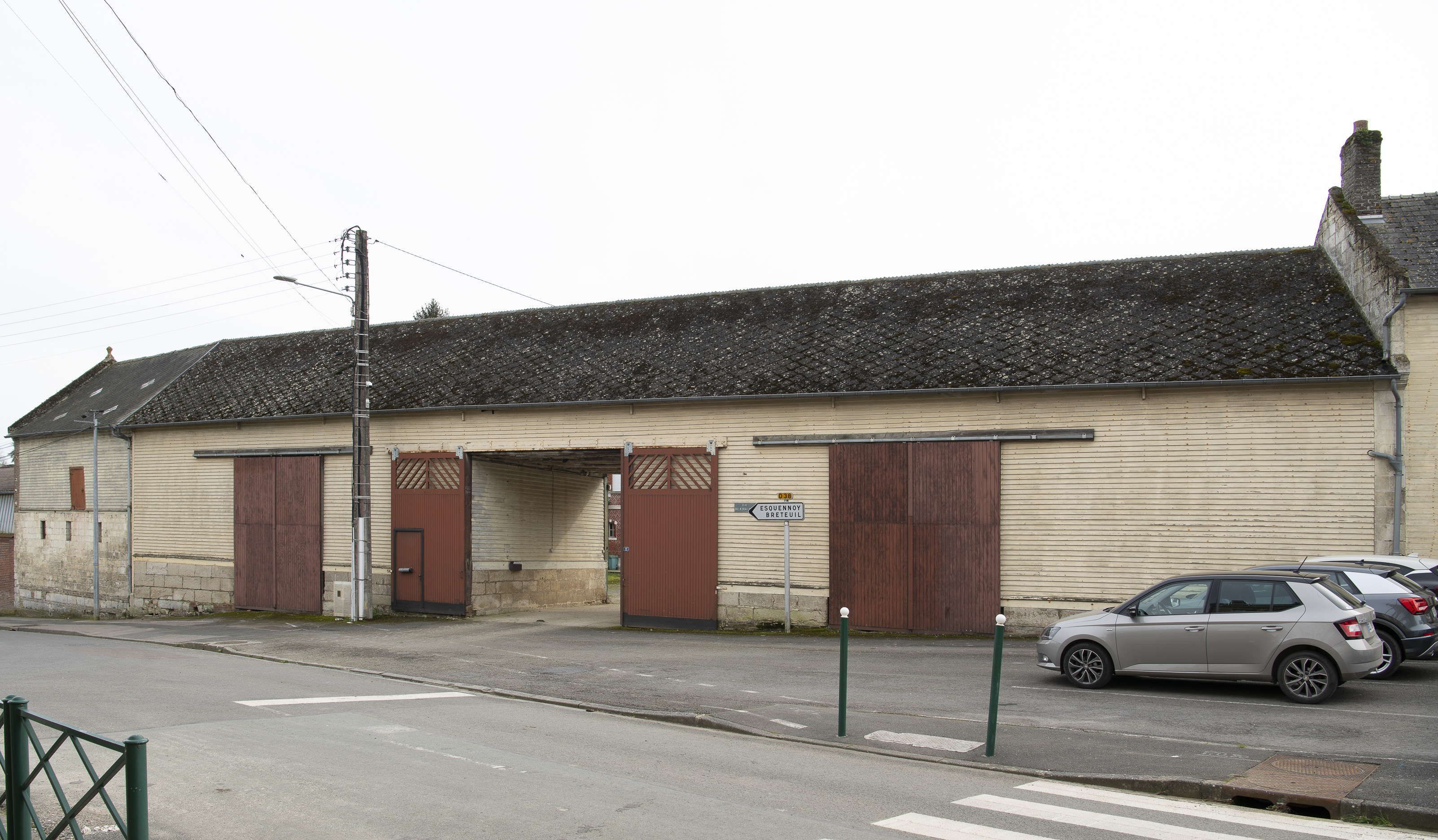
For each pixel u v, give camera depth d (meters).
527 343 25.53
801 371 20.56
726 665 15.28
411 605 23.86
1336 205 18.98
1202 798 7.71
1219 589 11.74
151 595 27.89
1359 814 7.09
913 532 19.00
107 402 32.03
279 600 25.36
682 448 21.06
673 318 24.70
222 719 10.50
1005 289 21.81
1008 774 8.47
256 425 26.17
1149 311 19.55
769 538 20.25
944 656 15.95
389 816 6.87
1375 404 16.41
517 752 9.00
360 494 22.95
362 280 23.23
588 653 16.83
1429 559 14.46
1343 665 10.85
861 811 7.14
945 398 18.98
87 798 4.98
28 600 32.50
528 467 25.88
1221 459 17.17
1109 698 11.70
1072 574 17.94
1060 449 18.20
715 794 7.57
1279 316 18.22
